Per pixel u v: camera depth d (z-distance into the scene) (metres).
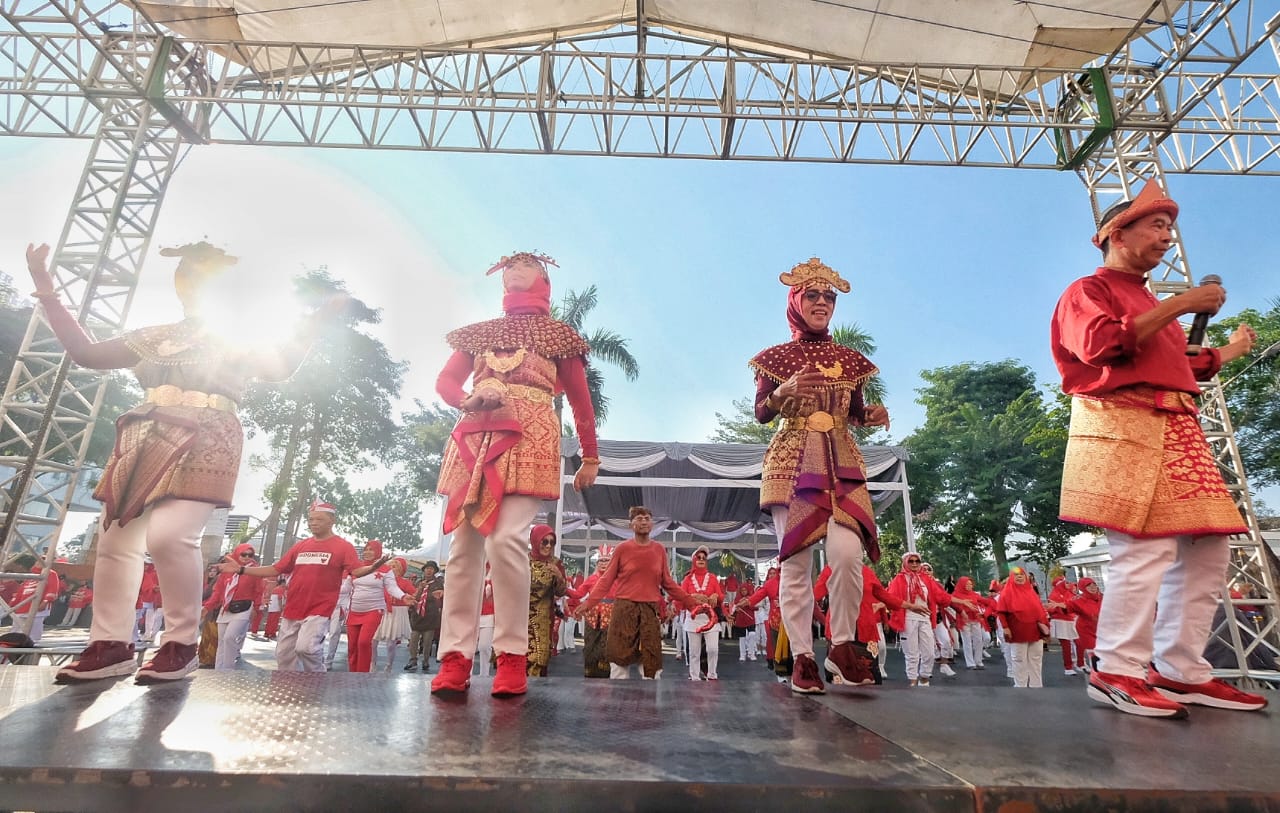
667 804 1.36
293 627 6.55
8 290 23.42
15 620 7.99
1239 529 2.30
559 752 1.57
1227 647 8.06
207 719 1.80
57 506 8.40
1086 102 9.03
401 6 8.70
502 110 8.48
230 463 2.63
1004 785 1.39
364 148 8.95
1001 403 33.75
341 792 1.38
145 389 2.72
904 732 1.83
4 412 8.08
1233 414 18.80
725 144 8.95
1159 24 8.11
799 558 2.78
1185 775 1.49
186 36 8.59
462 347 2.71
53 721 1.77
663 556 6.27
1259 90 8.81
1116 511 2.35
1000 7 8.22
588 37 9.84
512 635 2.33
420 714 1.94
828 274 3.24
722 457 13.00
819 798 1.36
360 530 47.12
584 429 2.83
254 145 8.91
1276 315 18.80
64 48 8.32
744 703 2.19
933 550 29.09
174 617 2.45
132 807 1.38
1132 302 2.52
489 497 2.40
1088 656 11.96
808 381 2.75
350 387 32.75
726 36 9.75
